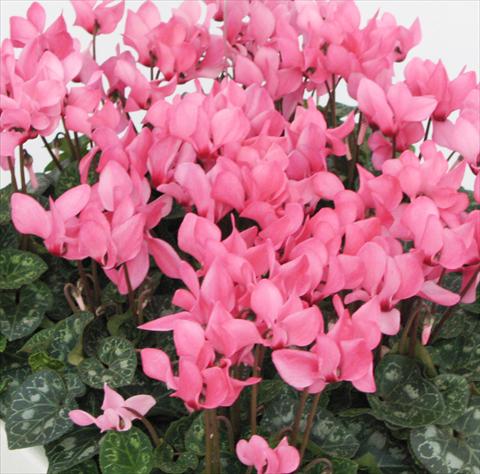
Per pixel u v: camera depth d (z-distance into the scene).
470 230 0.90
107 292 1.04
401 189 0.94
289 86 1.16
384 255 0.88
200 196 0.95
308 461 0.91
